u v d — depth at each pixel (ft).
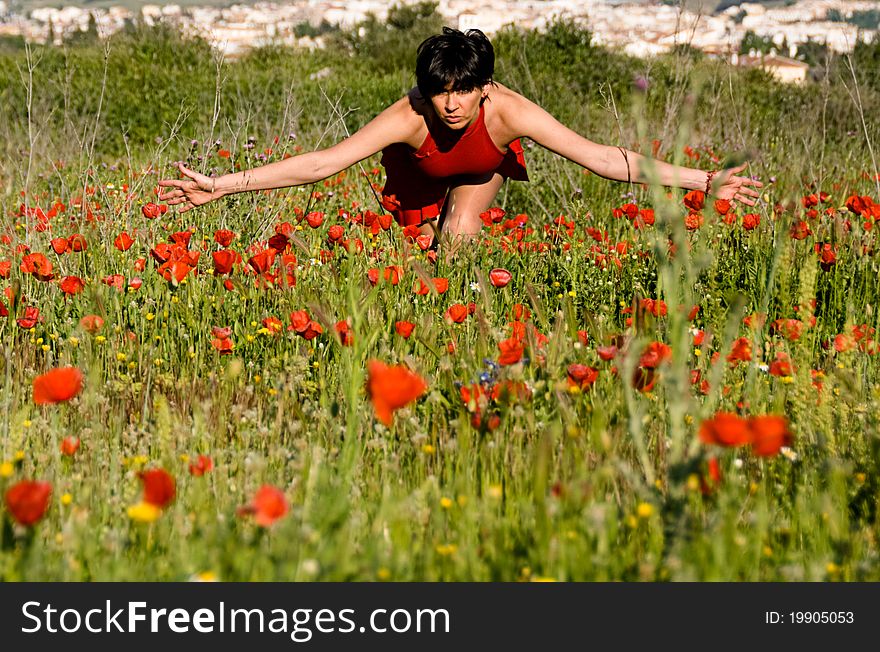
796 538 9.04
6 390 11.35
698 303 16.21
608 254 19.63
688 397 10.85
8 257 19.12
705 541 7.59
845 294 17.42
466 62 18.25
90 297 15.31
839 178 29.76
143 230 19.44
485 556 8.30
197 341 15.08
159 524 8.66
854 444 10.63
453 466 10.43
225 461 10.69
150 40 63.62
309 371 13.38
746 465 10.62
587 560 7.84
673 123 28.09
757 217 18.65
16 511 6.73
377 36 101.96
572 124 40.45
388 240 19.63
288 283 15.37
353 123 53.67
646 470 8.54
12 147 28.84
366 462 10.77
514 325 12.60
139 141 50.39
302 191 26.91
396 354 12.97
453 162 19.94
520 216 22.41
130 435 11.09
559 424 9.82
